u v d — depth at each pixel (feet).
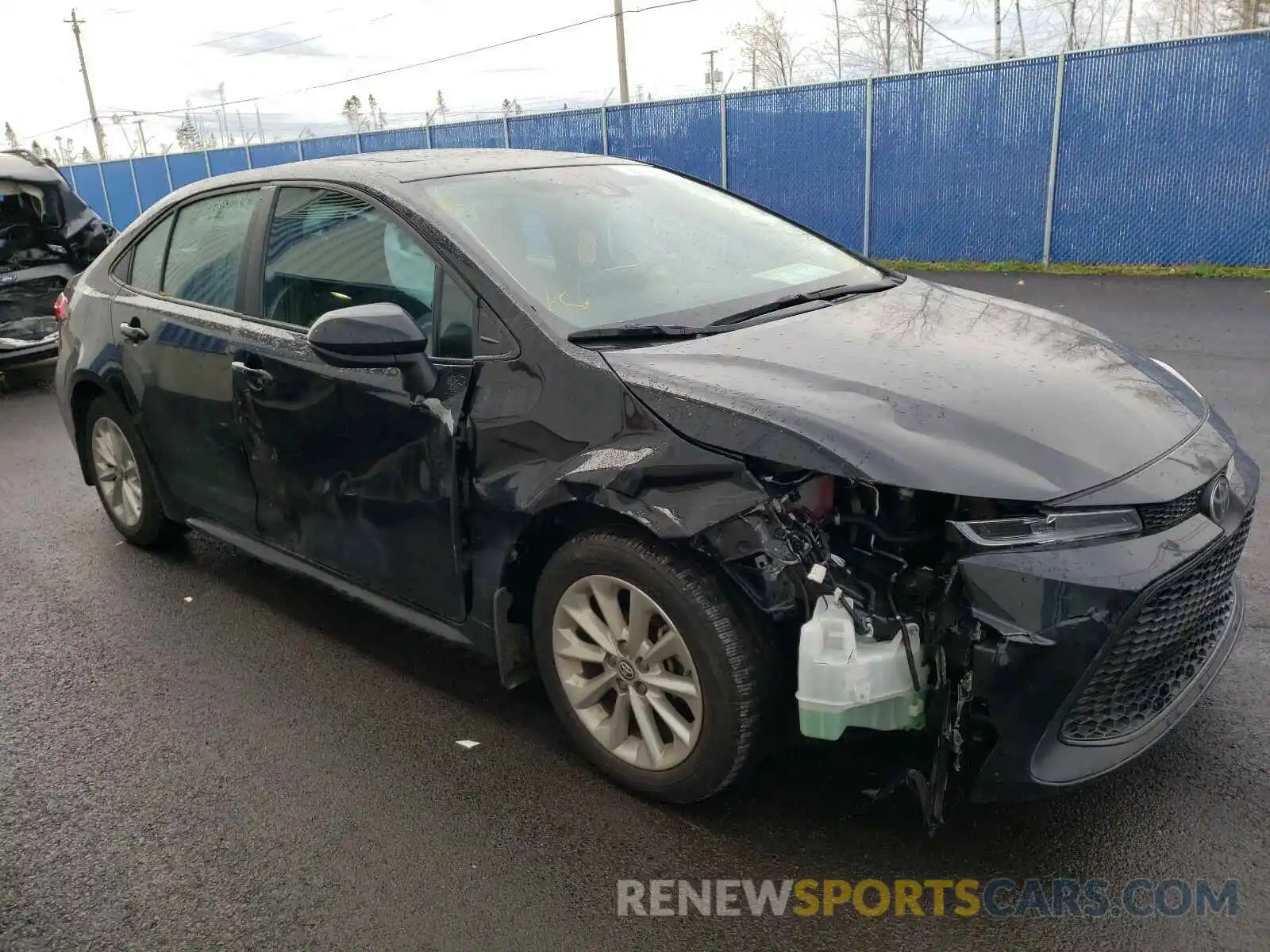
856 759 9.71
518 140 61.26
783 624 8.16
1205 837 8.50
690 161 53.98
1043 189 42.78
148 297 14.37
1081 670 7.44
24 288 29.68
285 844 9.14
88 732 11.21
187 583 15.07
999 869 8.30
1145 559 7.57
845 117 47.78
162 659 12.78
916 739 8.84
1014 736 7.57
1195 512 8.16
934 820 7.88
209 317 13.01
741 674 8.28
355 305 10.83
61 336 16.26
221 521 13.84
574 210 11.70
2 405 28.37
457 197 11.25
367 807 9.60
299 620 13.71
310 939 8.00
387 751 10.50
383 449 10.59
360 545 11.34
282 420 11.75
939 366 9.11
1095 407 8.63
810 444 7.89
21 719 11.59
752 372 8.89
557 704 9.89
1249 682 10.62
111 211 99.40
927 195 46.21
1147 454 8.20
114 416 15.31
